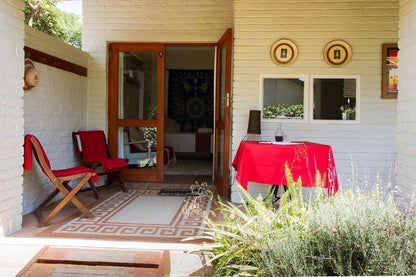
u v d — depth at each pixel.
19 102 3.30
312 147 3.62
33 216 3.84
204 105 10.36
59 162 4.70
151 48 5.71
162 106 5.76
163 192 5.25
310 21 4.76
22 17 3.34
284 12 4.76
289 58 4.77
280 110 4.83
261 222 2.49
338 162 4.82
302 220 2.42
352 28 4.75
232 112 5.11
